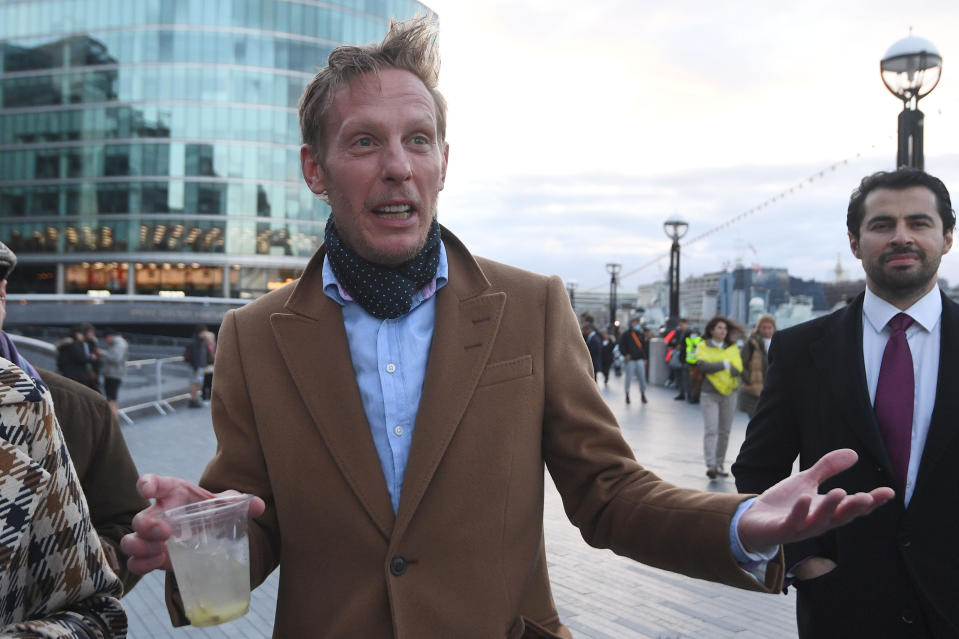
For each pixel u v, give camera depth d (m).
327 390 1.50
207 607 1.24
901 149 5.80
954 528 1.96
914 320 2.16
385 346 1.54
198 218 53.03
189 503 1.34
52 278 54.38
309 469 1.47
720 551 1.28
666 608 4.21
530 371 1.53
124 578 1.87
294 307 1.57
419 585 1.39
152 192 52.94
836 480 2.12
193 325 45.62
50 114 54.25
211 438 10.52
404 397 1.51
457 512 1.43
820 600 2.07
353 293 1.54
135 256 52.75
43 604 1.10
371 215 1.49
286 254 54.56
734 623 4.01
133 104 53.25
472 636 1.39
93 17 53.94
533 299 1.60
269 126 54.34
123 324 43.19
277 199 54.44
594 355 18.86
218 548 1.24
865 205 2.22
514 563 1.46
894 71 5.79
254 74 54.09
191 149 53.16
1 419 1.04
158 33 53.34
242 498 1.29
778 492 1.26
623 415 12.48
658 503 1.40
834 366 2.20
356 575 1.43
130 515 2.03
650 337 22.84
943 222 2.18
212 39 53.50
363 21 56.66
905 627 1.97
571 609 4.22
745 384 7.75
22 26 55.03
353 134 1.48
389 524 1.42
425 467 1.42
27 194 54.34
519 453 1.48
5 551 1.00
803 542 2.07
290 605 1.47
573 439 1.54
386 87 1.49
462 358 1.50
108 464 2.02
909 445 2.06
